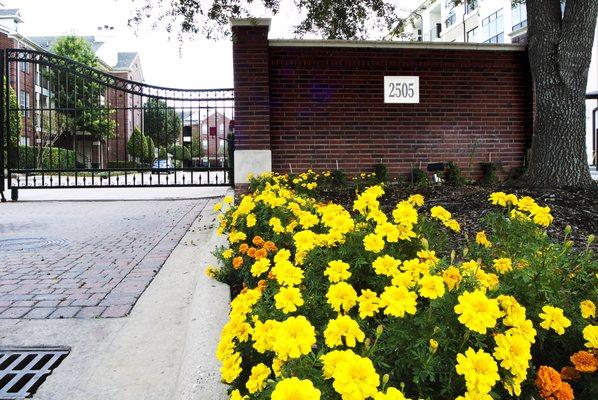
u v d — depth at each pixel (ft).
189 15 28.32
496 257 7.34
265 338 4.37
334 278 5.61
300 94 27.32
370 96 27.63
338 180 26.08
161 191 45.47
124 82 32.76
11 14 144.36
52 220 24.40
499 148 28.48
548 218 8.02
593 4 20.38
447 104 28.12
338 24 35.19
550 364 5.43
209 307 9.00
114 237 19.44
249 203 11.15
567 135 20.56
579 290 6.32
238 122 26.25
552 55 20.80
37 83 105.29
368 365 3.49
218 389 6.08
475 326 4.18
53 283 12.54
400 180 26.99
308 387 3.25
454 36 132.05
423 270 5.50
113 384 7.27
